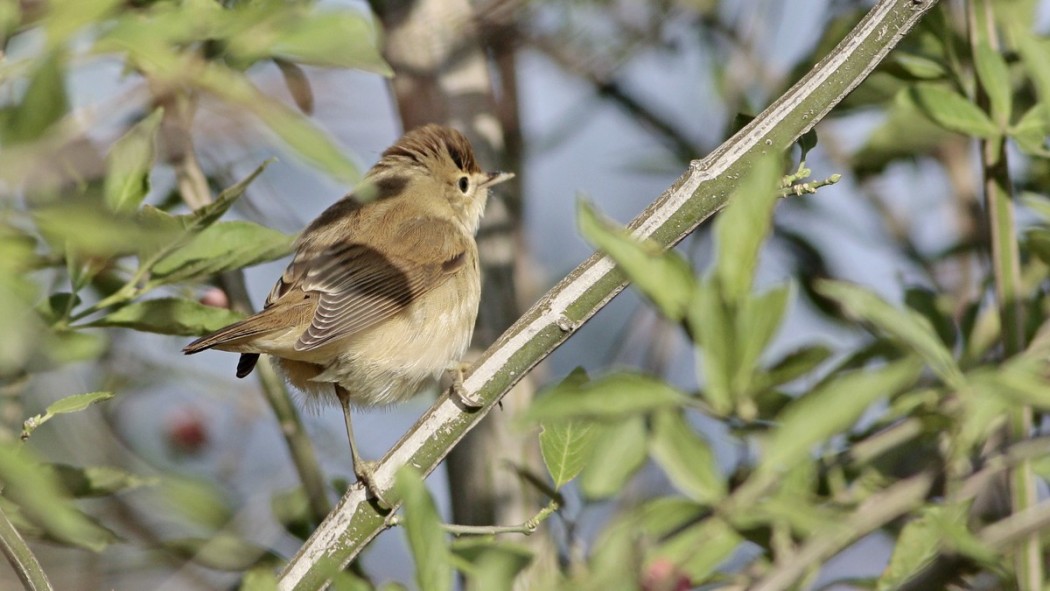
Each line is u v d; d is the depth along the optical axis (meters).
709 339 5.54
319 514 10.33
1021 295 8.84
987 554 6.81
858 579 7.88
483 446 10.56
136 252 7.79
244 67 5.70
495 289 11.62
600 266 7.23
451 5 11.48
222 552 9.93
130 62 5.50
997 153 8.84
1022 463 8.09
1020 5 10.08
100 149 5.98
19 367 7.71
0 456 4.64
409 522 5.57
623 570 6.18
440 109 11.66
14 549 6.36
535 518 6.89
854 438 9.15
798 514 6.06
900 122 10.99
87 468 8.33
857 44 6.74
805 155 6.78
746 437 7.63
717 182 6.83
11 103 4.96
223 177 10.60
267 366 10.57
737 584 7.39
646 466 10.59
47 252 7.81
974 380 6.64
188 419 12.84
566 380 6.49
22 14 5.37
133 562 10.86
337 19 5.15
